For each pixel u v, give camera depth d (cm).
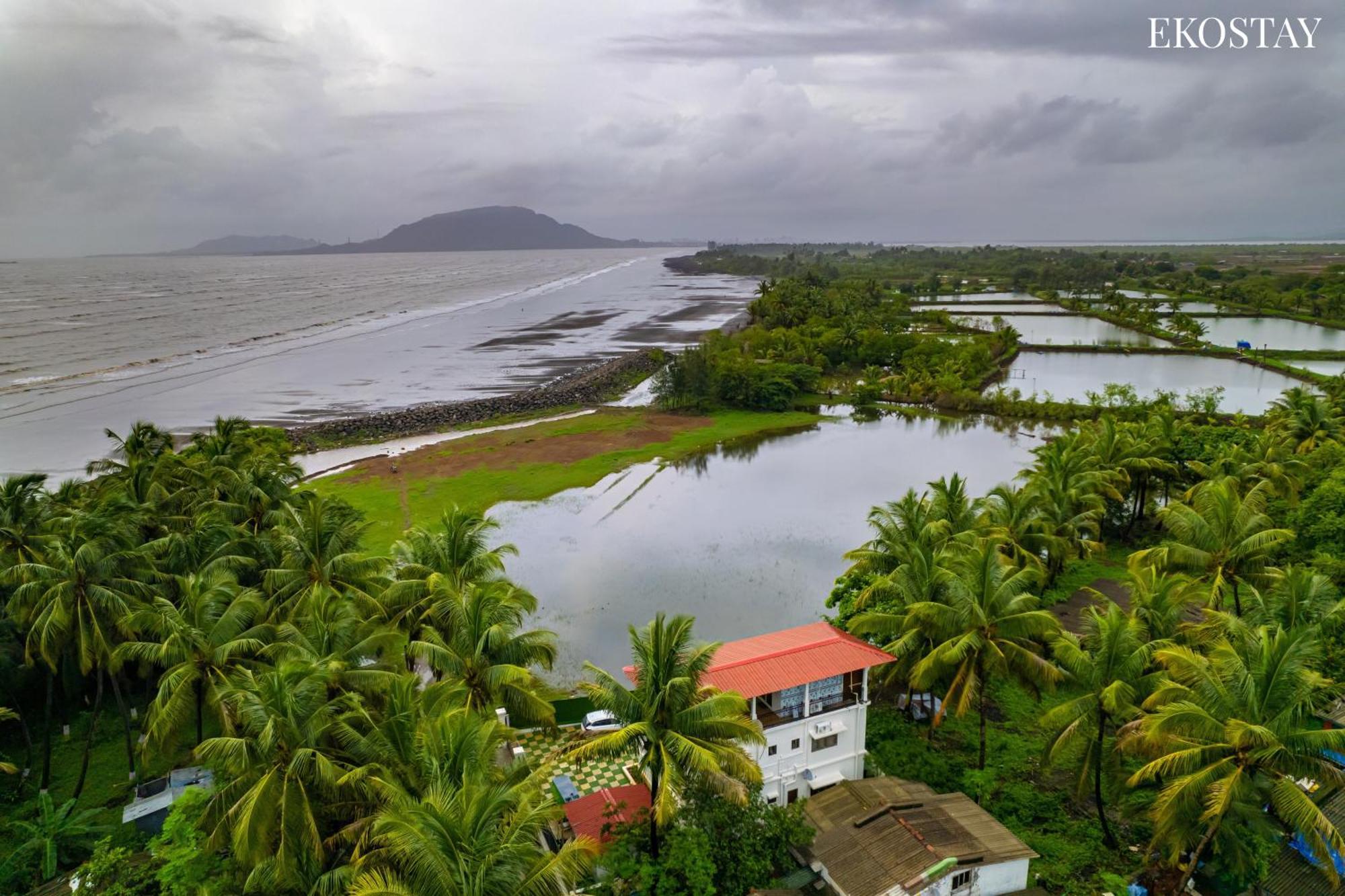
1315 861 3356
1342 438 7912
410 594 4356
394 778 2869
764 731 3844
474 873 2316
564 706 4978
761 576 7212
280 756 2888
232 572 4616
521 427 12781
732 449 11812
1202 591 4575
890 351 17112
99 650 4062
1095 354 19325
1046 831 3859
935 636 4200
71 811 4041
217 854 3044
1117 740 3519
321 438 11900
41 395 14650
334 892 2662
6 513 4594
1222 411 13025
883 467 10794
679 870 3131
